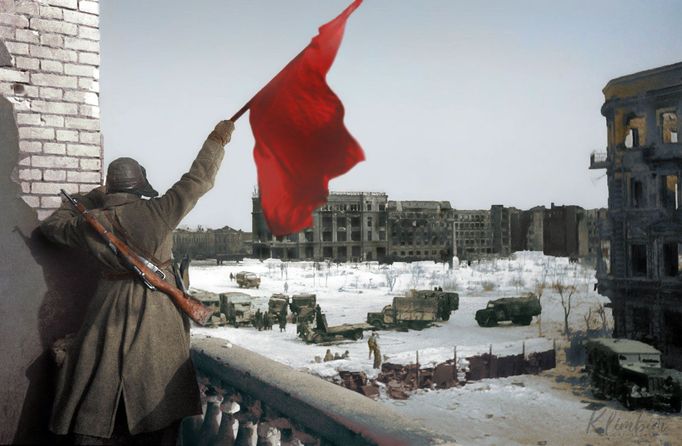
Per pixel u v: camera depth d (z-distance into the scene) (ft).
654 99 104.78
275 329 145.69
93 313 9.27
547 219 336.29
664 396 81.92
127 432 8.94
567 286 236.22
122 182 9.75
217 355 11.00
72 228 9.68
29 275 10.94
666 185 105.50
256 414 9.80
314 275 287.07
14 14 11.44
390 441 6.59
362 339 132.57
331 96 6.68
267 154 7.17
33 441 10.95
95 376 8.77
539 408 83.56
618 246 112.37
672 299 101.91
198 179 8.87
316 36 6.78
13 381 10.79
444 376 95.35
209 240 457.27
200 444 11.46
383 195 420.77
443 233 443.73
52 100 11.74
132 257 9.02
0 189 10.71
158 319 9.05
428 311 147.02
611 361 88.79
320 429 7.81
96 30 12.30
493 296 219.41
